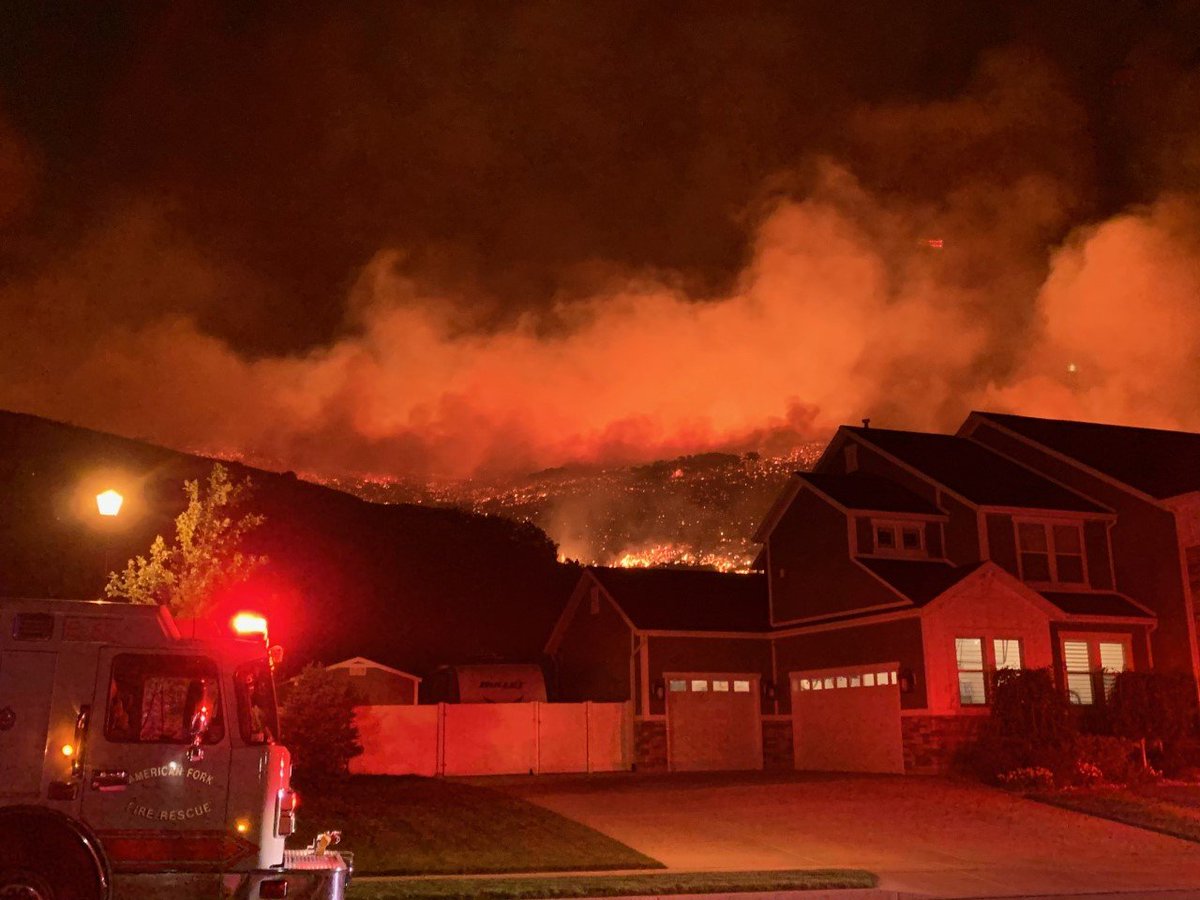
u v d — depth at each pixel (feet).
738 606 106.32
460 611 196.13
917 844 55.01
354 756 78.59
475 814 58.70
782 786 74.64
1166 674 85.15
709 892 39.96
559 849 50.39
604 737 95.35
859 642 90.94
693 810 64.95
